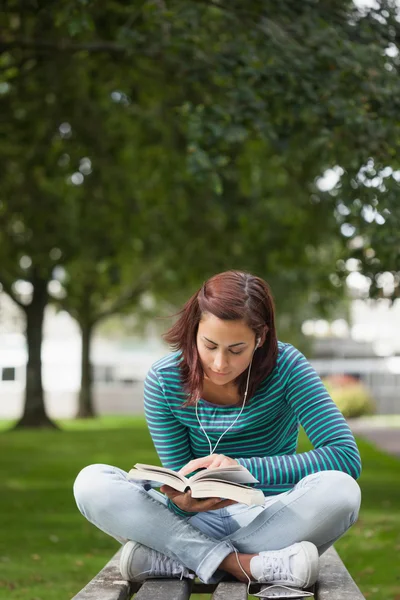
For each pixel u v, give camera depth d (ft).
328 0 29.81
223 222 69.51
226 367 12.63
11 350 177.47
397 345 166.81
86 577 23.77
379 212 27.22
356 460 13.24
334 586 12.58
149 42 33.68
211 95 35.27
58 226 68.95
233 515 13.66
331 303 81.15
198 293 13.02
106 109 54.70
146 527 13.26
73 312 110.22
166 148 58.23
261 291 12.86
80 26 28.07
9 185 62.85
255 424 13.44
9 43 39.96
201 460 12.82
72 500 39.78
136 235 71.77
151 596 12.27
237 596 12.19
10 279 88.99
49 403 144.56
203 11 32.53
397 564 25.64
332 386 122.72
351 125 27.63
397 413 130.93
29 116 50.83
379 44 29.32
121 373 177.37
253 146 55.42
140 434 84.28
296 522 13.21
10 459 59.11
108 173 61.87
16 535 30.63
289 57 28.53
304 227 67.05
